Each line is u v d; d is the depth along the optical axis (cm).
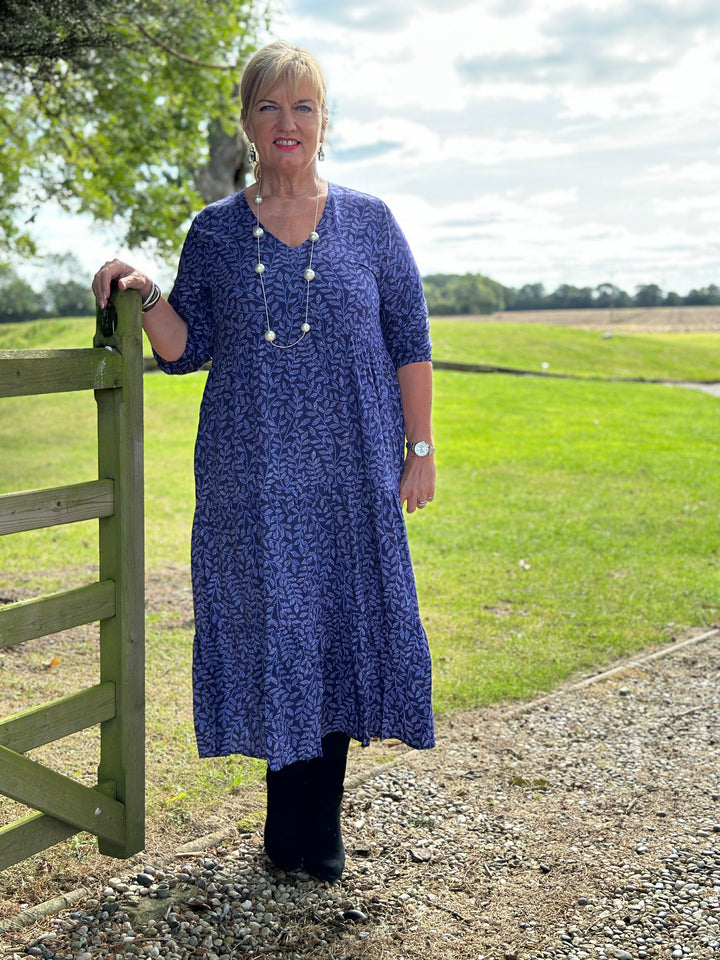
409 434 247
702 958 216
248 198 231
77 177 907
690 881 248
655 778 310
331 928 227
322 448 227
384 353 238
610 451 1157
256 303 224
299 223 227
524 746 334
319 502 229
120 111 789
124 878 243
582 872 253
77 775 302
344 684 239
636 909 236
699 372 3117
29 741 208
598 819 281
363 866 254
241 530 228
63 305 4262
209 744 237
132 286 221
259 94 219
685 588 544
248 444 226
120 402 223
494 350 3020
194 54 769
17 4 464
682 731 349
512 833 273
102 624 232
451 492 872
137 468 229
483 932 227
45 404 1428
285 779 247
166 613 480
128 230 916
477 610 499
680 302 9844
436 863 257
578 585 552
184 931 223
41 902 233
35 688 373
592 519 747
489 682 395
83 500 217
